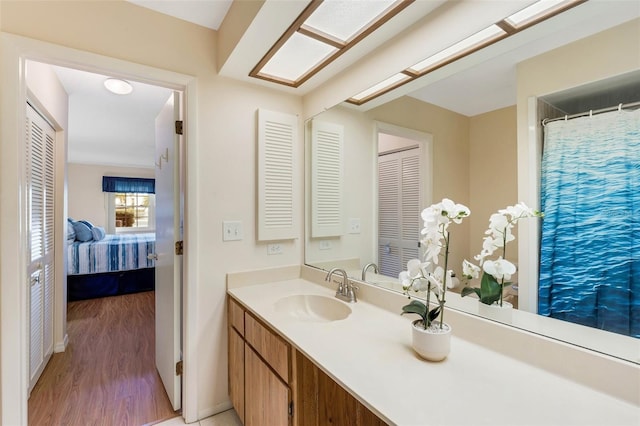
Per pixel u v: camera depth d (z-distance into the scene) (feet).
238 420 5.70
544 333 3.15
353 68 5.54
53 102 7.43
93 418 5.73
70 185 20.25
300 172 6.97
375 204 5.33
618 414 2.41
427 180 4.46
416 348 3.26
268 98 6.50
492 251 3.62
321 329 4.03
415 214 4.65
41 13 4.33
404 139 4.80
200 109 5.66
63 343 8.43
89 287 13.65
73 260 13.20
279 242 6.68
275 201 6.48
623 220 2.68
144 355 8.29
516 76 3.46
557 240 3.11
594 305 2.84
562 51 3.09
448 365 3.13
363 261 5.56
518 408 2.46
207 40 5.74
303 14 4.17
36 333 6.84
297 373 3.72
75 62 4.61
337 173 6.12
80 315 11.41
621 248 2.69
